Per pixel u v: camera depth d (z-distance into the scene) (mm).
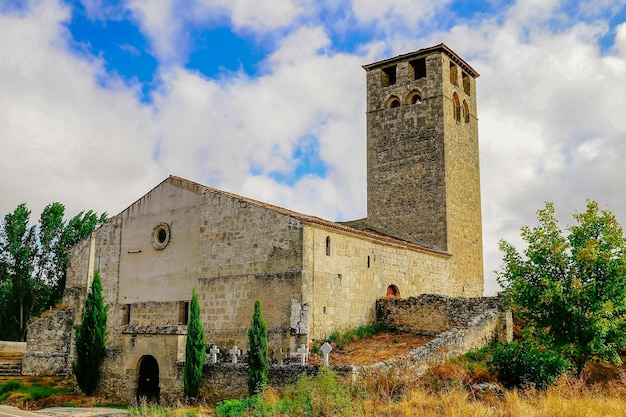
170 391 30141
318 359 30453
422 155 48562
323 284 33812
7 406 31875
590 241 26531
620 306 26000
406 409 21406
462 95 51656
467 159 50625
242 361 33250
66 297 43219
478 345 32562
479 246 50469
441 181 47312
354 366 25734
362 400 23266
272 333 32781
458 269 47250
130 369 32156
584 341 26406
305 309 32000
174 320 37750
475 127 52781
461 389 23828
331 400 22094
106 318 35438
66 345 42125
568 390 23219
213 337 35438
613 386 25922
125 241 41469
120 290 40938
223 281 35781
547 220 28469
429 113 48781
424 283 42875
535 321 28078
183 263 38156
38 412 28500
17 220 63500
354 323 35750
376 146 51031
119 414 27266
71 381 38219
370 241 38031
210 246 36969
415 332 36312
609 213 27234
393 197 49375
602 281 26625
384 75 52500
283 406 23016
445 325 35469
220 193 37188
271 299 33406
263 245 34500
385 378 25422
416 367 28047
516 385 26656
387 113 50938
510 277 28453
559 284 26312
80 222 66500
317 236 34000
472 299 35281
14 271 62906
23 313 63031
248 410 24031
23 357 41844
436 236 46812
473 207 50375
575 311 26297
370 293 37438
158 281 39188
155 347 31234
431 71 49281
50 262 64312
